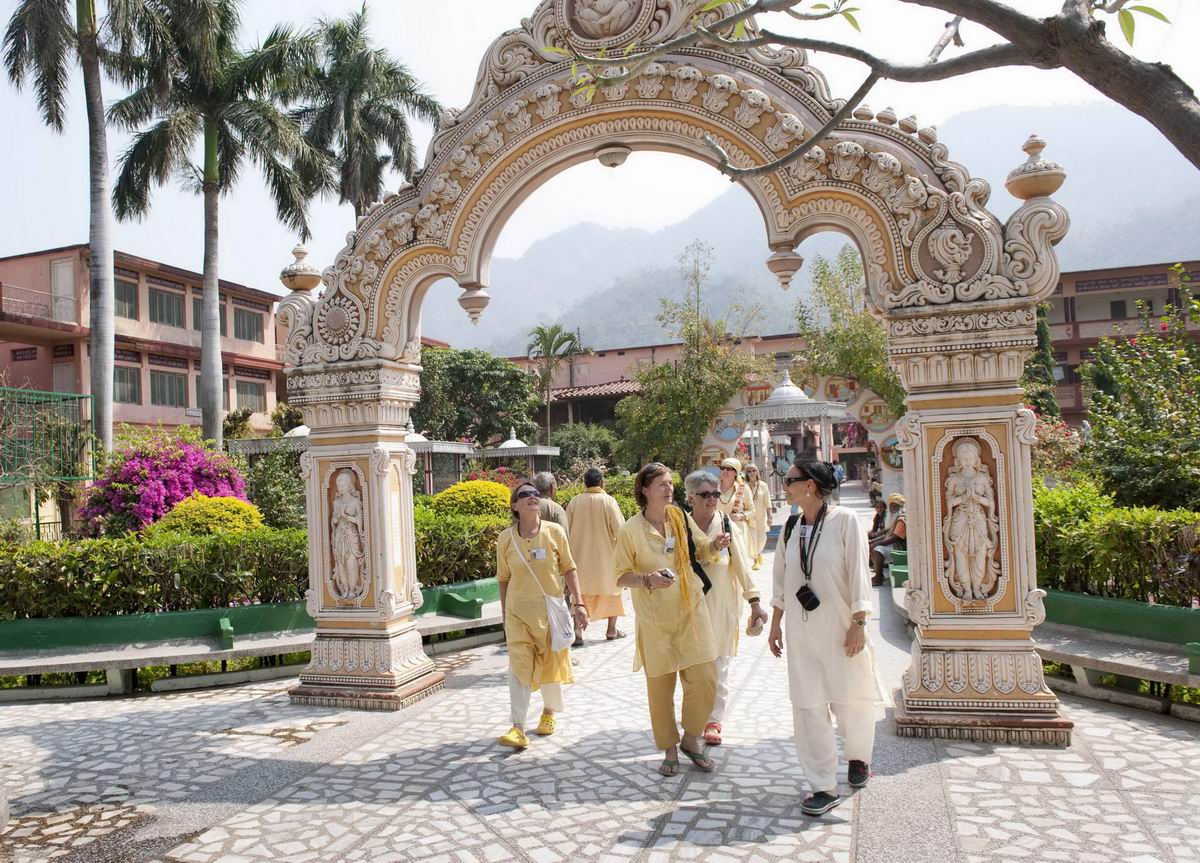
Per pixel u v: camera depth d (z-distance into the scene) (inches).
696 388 858.1
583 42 227.9
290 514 601.9
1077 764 177.3
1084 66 106.3
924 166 208.1
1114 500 330.3
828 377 820.0
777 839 145.0
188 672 297.3
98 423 651.5
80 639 275.0
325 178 896.3
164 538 296.4
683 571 177.0
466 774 182.5
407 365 260.5
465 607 319.0
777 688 246.7
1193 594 230.2
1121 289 1296.8
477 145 236.8
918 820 150.8
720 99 216.5
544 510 274.5
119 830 158.7
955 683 200.5
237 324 1168.8
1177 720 207.3
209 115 795.4
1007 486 201.6
